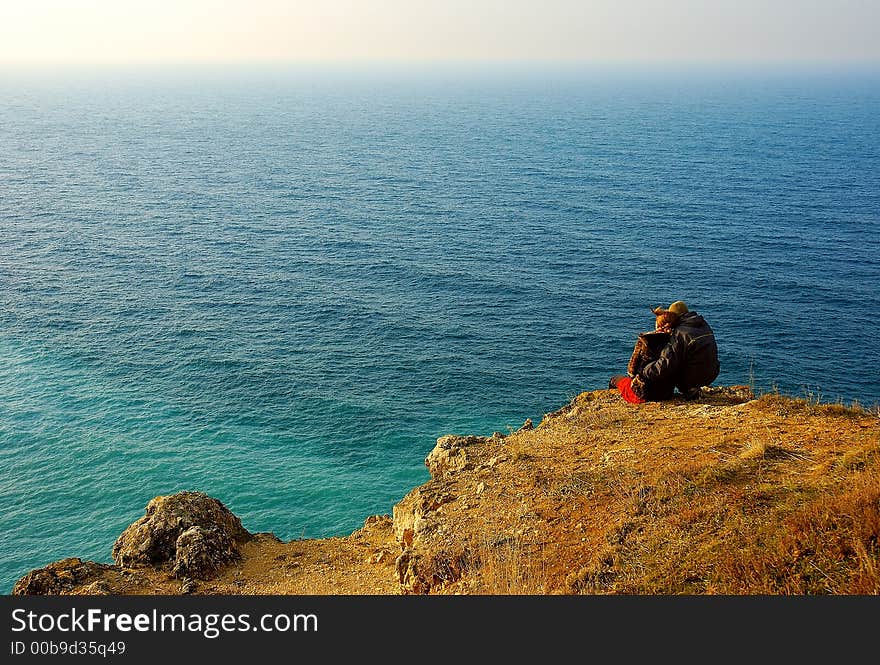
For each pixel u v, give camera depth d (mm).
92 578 11117
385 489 55156
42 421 64938
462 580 8531
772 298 104312
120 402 69125
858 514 6863
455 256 127500
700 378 12609
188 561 11320
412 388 73562
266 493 54219
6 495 53781
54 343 83812
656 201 178000
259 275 114812
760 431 10484
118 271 115188
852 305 101438
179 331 89125
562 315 97375
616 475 9844
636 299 104500
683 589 6953
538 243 137250
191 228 147625
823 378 76188
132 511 52312
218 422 65375
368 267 120250
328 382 74438
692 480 9031
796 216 160375
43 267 115812
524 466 11086
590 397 14234
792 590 6453
